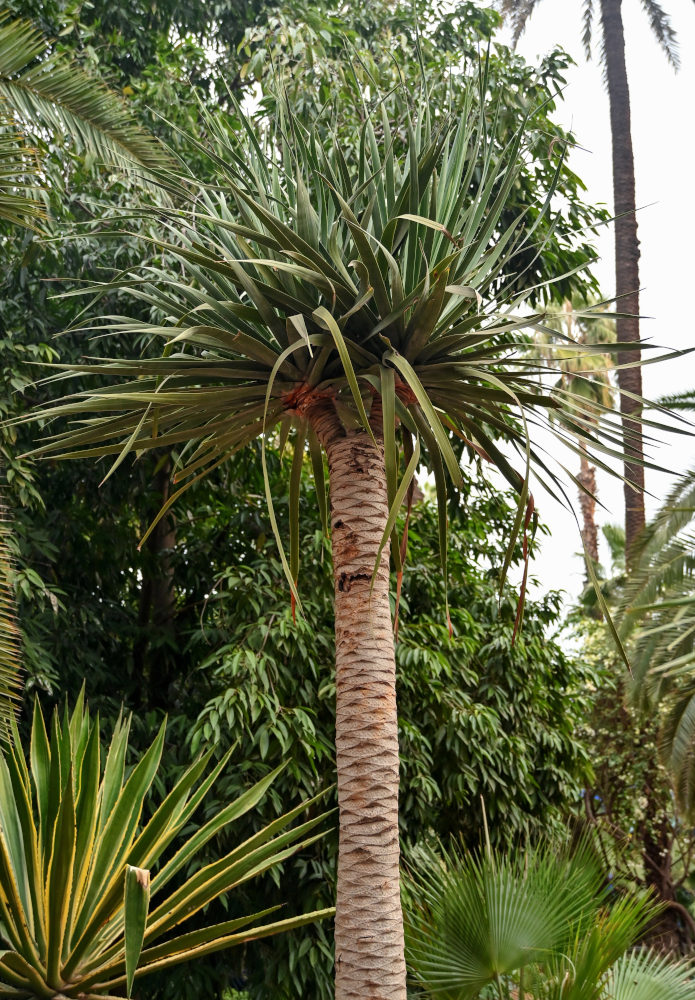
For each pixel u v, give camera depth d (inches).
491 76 245.6
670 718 334.6
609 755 422.0
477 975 137.0
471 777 226.1
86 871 117.0
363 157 136.6
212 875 124.0
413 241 124.2
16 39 154.3
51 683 205.2
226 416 136.3
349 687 116.6
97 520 251.3
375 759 113.6
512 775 234.8
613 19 463.2
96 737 119.0
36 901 113.1
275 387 125.2
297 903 205.5
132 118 170.7
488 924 137.8
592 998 132.9
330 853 202.2
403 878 167.8
